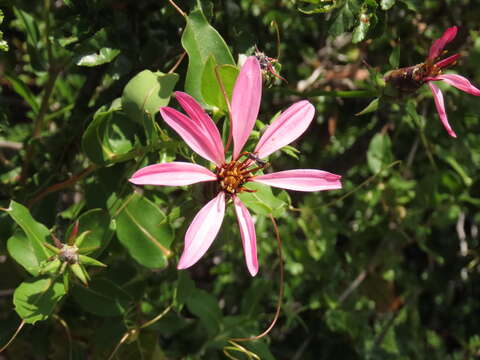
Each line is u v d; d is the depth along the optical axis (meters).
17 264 0.20
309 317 0.31
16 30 0.29
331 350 0.31
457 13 0.28
